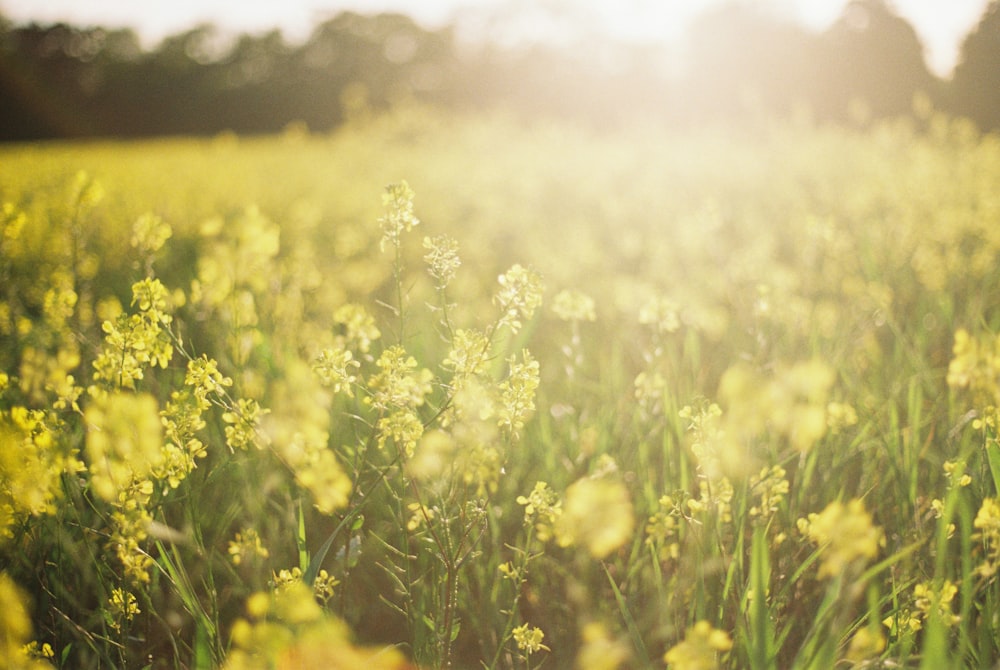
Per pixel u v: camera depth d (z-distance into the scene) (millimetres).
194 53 57969
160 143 23953
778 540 1805
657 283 4977
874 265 4035
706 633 1267
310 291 3746
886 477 2129
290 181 10344
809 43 26906
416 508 1709
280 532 2199
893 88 23344
